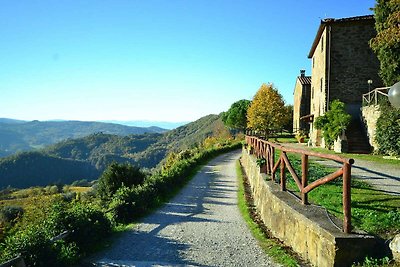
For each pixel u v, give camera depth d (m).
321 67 27.50
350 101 25.69
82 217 8.36
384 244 5.35
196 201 14.72
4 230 8.47
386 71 19.88
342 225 6.00
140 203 12.04
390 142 17.95
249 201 14.34
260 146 15.27
